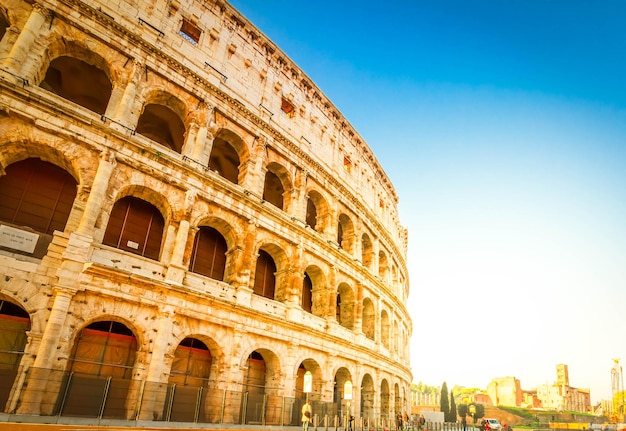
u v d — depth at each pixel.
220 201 37.09
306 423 30.66
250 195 39.97
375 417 50.47
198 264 37.75
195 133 37.62
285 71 50.75
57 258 27.28
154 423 26.75
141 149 32.66
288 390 37.78
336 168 55.59
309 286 49.28
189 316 31.98
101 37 33.47
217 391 31.27
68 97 39.56
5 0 30.08
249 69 45.53
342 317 51.91
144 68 35.59
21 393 23.33
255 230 39.41
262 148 43.28
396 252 71.81
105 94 40.03
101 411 25.20
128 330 32.12
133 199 34.69
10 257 26.19
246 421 32.72
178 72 37.81
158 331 30.11
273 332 37.72
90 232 28.52
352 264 51.41
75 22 32.28
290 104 50.41
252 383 39.00
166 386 28.33
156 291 30.59
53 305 26.06
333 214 51.66
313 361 42.22
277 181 50.50
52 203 30.83
